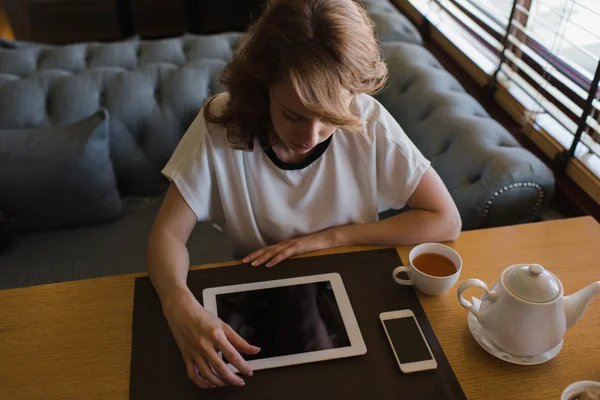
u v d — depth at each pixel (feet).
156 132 5.28
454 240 3.41
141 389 2.50
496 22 5.74
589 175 4.46
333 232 3.39
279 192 3.52
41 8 10.25
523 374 2.60
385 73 2.80
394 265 3.20
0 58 5.61
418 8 7.47
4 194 4.83
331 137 3.41
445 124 4.69
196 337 2.61
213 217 3.68
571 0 4.56
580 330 2.82
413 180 3.48
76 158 4.81
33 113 5.17
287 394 2.49
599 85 4.30
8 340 2.72
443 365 2.63
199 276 3.10
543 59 5.07
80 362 2.62
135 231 5.29
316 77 2.40
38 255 5.00
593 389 2.30
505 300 2.51
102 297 2.97
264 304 2.92
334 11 2.50
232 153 3.34
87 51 5.83
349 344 2.72
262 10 2.75
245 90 2.89
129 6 10.49
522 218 4.28
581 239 3.41
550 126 5.03
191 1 10.40
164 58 5.71
